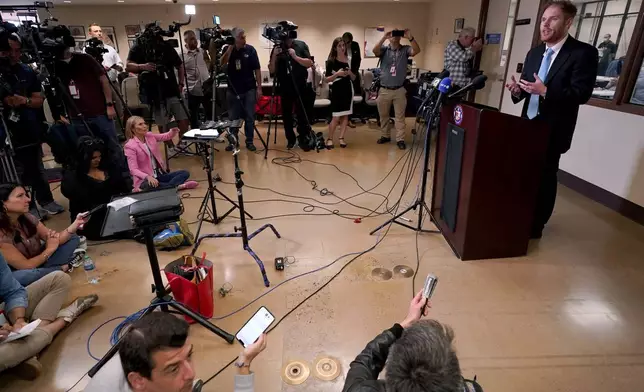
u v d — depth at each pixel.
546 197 2.62
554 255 2.55
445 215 2.75
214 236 2.43
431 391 0.71
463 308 2.04
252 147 5.12
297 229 2.94
